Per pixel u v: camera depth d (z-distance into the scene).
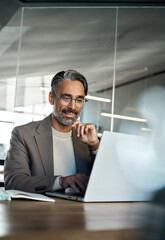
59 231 0.58
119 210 1.02
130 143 1.25
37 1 4.86
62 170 1.97
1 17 4.78
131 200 1.32
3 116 4.67
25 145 1.84
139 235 0.42
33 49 4.95
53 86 2.11
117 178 1.27
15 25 4.89
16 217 0.75
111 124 4.84
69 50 5.05
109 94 4.93
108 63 5.01
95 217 0.83
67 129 2.06
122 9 5.02
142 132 4.74
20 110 4.77
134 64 4.95
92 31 5.07
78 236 0.59
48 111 4.89
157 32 4.93
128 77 4.95
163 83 4.87
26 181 1.52
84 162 2.01
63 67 5.02
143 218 0.42
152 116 4.75
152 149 1.03
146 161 1.12
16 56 4.86
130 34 4.99
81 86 2.09
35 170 1.83
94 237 0.61
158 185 0.42
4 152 4.54
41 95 4.89
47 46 5.00
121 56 5.00
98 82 4.98
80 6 5.03
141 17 4.96
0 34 4.80
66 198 1.32
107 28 5.04
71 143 2.06
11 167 1.71
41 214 0.83
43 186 1.48
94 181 1.22
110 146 1.22
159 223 0.40
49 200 1.18
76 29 5.07
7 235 0.52
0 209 0.89
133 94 4.92
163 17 4.91
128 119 4.84
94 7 5.05
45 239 0.55
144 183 1.23
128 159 1.29
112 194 1.27
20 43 4.90
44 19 5.01
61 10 5.05
